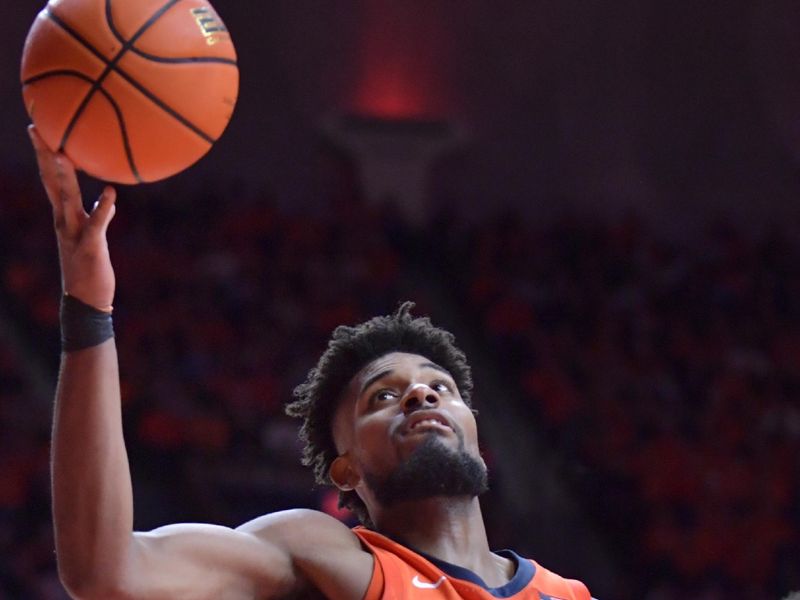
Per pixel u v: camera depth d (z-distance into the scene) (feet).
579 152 51.06
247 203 44.80
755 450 38.01
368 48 49.78
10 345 34.94
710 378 41.70
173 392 33.37
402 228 47.52
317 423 10.42
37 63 8.23
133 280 38.81
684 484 35.35
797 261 48.65
